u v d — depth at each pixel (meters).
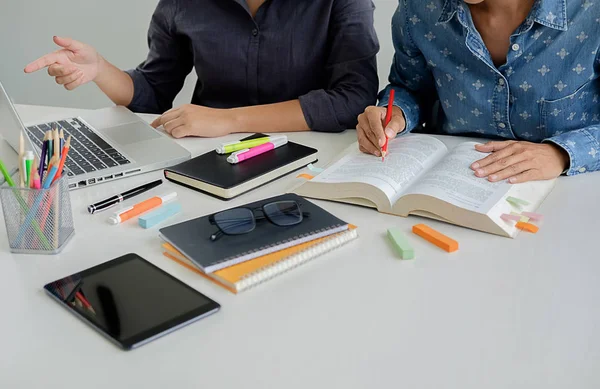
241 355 0.67
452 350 0.67
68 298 0.76
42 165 0.88
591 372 0.64
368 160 1.10
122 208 1.01
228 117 1.35
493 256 0.85
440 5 1.24
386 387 0.62
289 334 0.70
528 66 1.20
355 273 0.82
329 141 1.32
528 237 0.90
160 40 1.67
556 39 1.16
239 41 1.56
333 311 0.74
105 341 0.69
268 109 1.37
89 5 2.62
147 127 1.34
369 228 0.94
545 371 0.64
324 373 0.64
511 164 1.03
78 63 1.48
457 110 1.33
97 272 0.81
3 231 0.94
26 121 1.43
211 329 0.71
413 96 1.43
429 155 1.11
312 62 1.55
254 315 0.74
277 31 1.54
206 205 1.02
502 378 0.63
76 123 1.36
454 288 0.78
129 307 0.74
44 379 0.64
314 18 1.53
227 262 0.80
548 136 1.27
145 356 0.67
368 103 1.43
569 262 0.83
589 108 1.24
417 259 0.85
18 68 2.83
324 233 0.88
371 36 1.49
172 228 0.88
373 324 0.72
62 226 0.88
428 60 1.32
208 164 1.12
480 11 1.21
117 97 1.60
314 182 1.04
